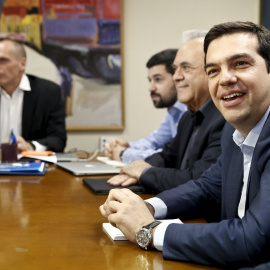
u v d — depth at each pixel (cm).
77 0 399
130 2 411
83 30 401
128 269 80
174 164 221
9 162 234
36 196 151
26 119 343
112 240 99
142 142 303
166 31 417
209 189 128
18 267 80
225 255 80
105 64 406
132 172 167
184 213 123
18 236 101
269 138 94
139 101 416
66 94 403
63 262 83
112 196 106
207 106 175
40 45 398
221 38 98
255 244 79
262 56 95
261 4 421
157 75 304
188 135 201
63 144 343
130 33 412
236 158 114
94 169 211
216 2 421
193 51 190
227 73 96
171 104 302
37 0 396
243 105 97
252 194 97
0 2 392
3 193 158
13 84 346
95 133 411
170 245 87
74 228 108
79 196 151
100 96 407
